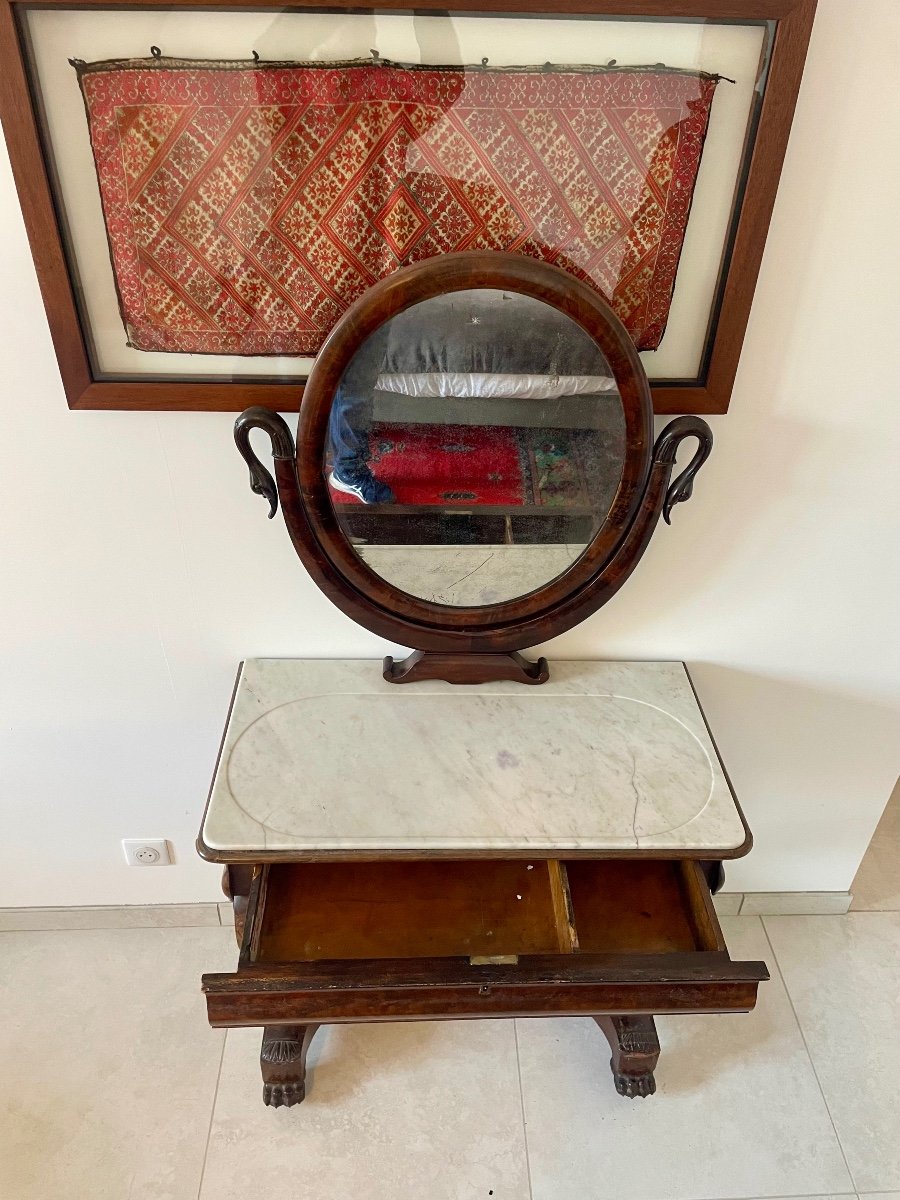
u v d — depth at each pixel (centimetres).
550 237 100
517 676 130
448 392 101
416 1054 156
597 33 88
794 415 115
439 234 99
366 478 107
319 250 99
